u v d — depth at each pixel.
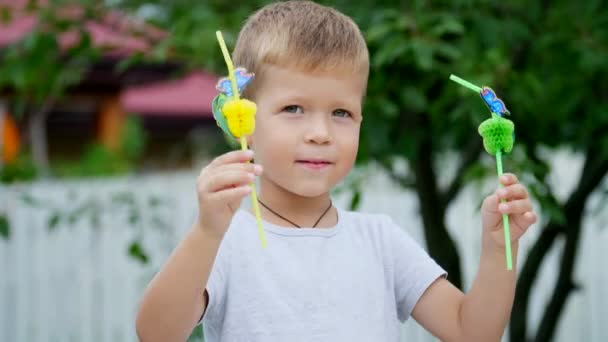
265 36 1.59
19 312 5.01
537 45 2.64
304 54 1.52
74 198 4.14
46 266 5.01
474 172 2.48
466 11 2.61
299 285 1.54
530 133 2.87
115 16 3.03
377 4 2.70
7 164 3.22
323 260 1.59
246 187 1.34
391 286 1.67
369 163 2.76
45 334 5.04
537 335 3.34
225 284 1.54
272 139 1.54
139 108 11.59
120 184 4.95
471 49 2.47
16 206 4.86
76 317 5.07
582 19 2.62
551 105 2.71
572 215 2.97
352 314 1.55
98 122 9.23
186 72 3.09
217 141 3.87
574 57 2.63
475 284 1.59
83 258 5.05
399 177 3.30
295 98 1.53
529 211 1.47
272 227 1.60
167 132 13.23
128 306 5.09
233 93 1.38
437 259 3.02
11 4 3.07
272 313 1.51
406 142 2.70
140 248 2.94
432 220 3.01
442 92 2.57
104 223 4.99
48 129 11.63
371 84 2.50
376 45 2.49
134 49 2.89
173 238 4.69
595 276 5.03
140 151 11.44
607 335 5.04
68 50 2.84
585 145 2.93
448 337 1.64
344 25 1.62
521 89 2.46
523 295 3.09
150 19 2.85
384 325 1.60
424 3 2.55
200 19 2.69
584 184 2.90
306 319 1.51
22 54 2.88
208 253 1.37
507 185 1.48
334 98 1.54
